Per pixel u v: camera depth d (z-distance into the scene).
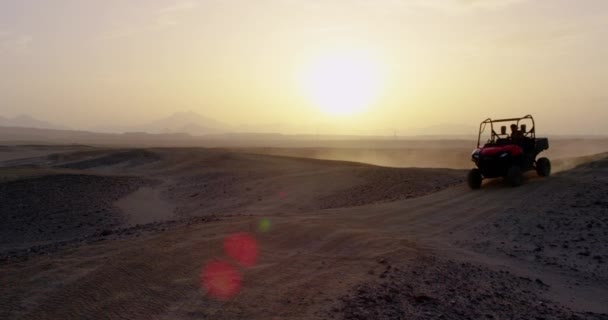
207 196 27.22
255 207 22.17
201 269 8.09
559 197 14.69
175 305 6.54
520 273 8.97
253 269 8.20
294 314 6.19
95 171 43.41
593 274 9.27
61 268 7.94
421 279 7.57
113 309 6.34
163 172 41.78
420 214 14.59
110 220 22.75
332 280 7.50
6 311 6.17
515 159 17.52
